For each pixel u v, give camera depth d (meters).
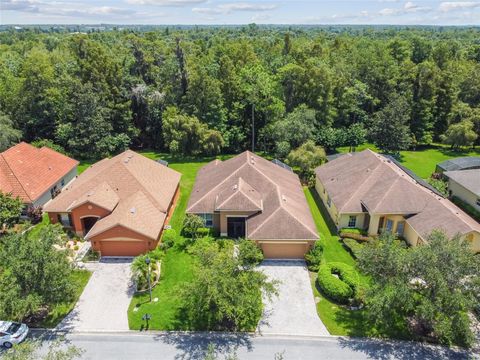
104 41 122.69
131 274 29.92
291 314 25.89
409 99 65.75
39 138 59.75
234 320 24.67
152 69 65.75
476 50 97.50
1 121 53.06
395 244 24.16
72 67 64.31
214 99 58.81
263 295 27.52
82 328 24.72
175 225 37.47
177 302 27.00
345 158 44.91
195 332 24.48
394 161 47.19
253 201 33.91
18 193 38.16
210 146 57.28
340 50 82.25
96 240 31.53
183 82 60.81
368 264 23.44
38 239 24.31
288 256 31.75
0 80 61.72
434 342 23.64
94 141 57.56
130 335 24.19
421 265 22.02
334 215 37.72
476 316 24.02
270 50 86.25
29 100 59.78
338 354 22.73
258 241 30.69
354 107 68.56
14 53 91.00
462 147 67.19
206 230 34.84
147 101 62.84
